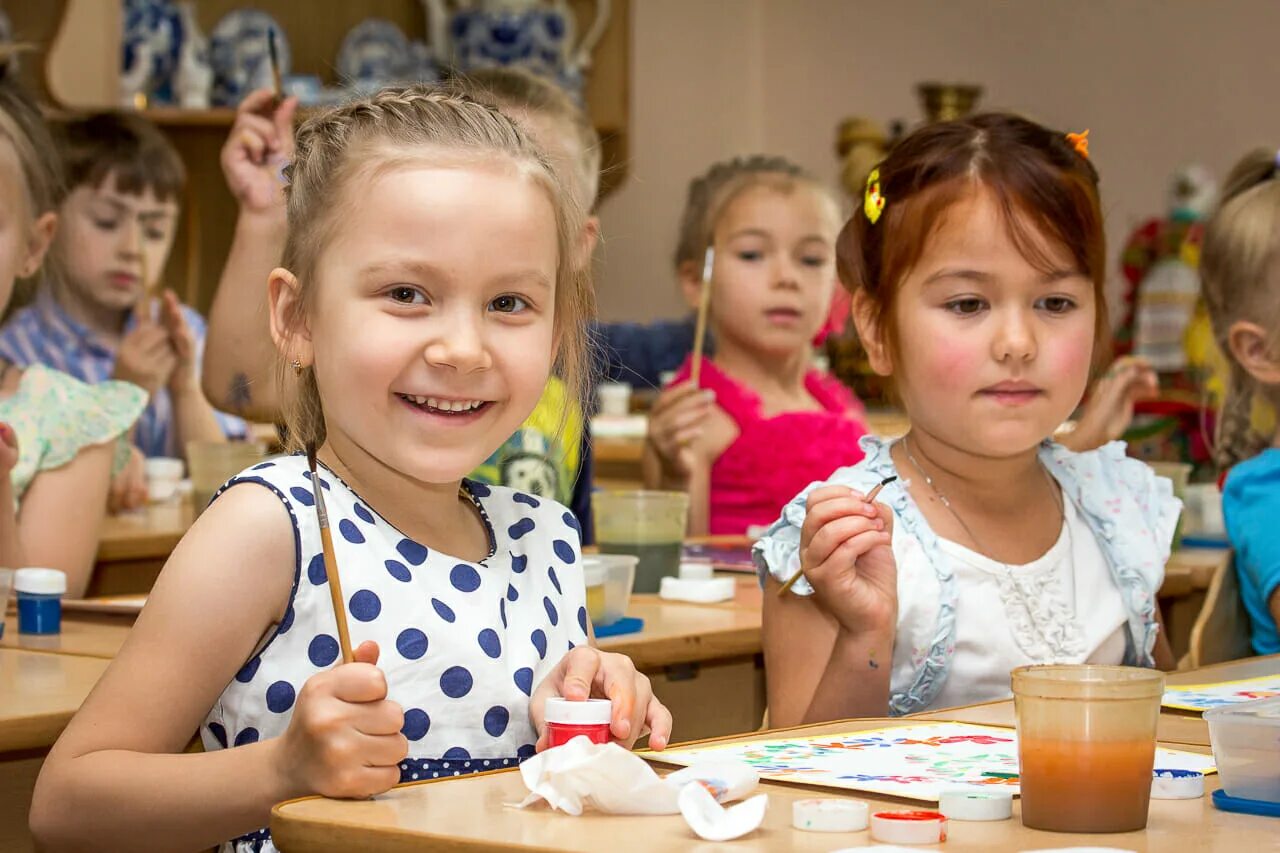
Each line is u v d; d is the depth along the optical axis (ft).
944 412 5.03
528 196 3.58
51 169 7.20
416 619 3.63
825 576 4.47
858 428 9.66
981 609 5.12
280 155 8.32
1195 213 14.46
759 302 9.61
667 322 14.38
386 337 3.47
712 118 17.61
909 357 5.09
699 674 5.46
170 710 3.47
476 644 3.67
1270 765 2.77
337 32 14.17
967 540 5.20
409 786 2.90
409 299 3.50
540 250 3.59
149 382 9.42
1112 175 17.83
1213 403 9.18
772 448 9.34
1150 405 11.69
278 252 4.25
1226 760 2.82
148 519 8.13
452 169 3.54
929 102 14.42
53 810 3.36
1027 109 17.93
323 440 3.99
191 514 8.20
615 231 17.20
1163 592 6.70
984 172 4.94
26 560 6.51
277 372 3.99
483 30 13.46
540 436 7.23
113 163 10.31
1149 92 17.67
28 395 6.78
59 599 5.27
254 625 3.54
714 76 17.61
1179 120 17.57
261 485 3.63
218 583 3.50
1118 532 5.38
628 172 13.83
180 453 10.37
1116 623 5.29
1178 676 4.31
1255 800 2.78
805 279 9.67
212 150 13.03
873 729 3.55
